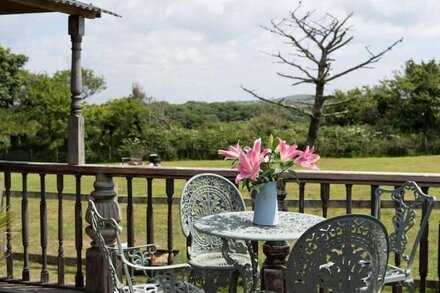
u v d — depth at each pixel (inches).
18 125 951.6
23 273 169.2
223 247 128.3
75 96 162.7
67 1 155.2
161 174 154.9
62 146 964.6
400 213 133.3
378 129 941.2
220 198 147.6
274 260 137.9
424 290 144.7
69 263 248.5
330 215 325.4
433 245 287.1
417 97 941.2
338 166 770.8
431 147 917.8
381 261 98.0
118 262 153.6
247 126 917.2
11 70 1052.5
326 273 94.6
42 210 166.6
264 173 120.7
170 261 158.1
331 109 868.6
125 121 947.3
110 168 157.2
